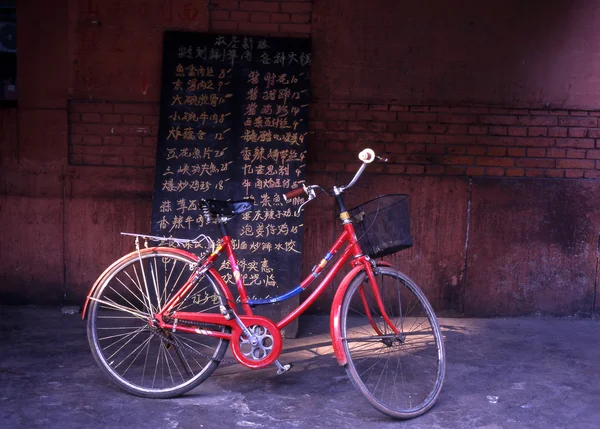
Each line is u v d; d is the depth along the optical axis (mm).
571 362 4340
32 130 5043
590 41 5090
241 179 4836
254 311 4707
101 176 5102
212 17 5012
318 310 5246
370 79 5094
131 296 5125
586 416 3549
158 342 4531
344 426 3395
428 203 5176
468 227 5191
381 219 3539
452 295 5254
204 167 4832
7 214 5098
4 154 5055
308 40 5000
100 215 5121
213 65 4930
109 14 4977
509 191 5168
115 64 5023
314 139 5133
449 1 5035
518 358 4395
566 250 5227
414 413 3479
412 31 5055
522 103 5137
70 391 3707
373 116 5129
